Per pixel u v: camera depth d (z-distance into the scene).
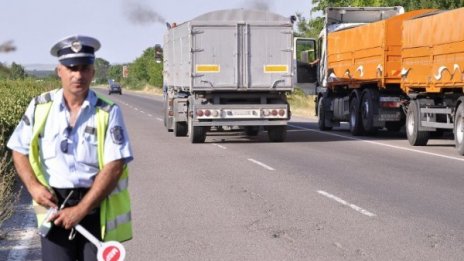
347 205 10.59
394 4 40.69
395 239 8.30
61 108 4.30
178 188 12.49
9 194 10.32
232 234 8.69
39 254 7.73
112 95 91.12
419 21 20.12
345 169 15.00
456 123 18.08
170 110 26.52
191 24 21.27
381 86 23.20
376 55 23.53
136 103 61.56
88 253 4.34
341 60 26.92
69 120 4.30
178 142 22.30
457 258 7.40
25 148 4.31
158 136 24.89
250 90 21.58
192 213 10.09
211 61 21.38
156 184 12.98
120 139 4.27
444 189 12.05
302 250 7.82
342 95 27.77
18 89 27.95
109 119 4.29
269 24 21.50
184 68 22.66
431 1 39.19
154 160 17.03
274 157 17.58
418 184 12.66
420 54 20.08
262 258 7.48
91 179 4.33
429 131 20.58
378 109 24.16
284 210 10.23
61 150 4.27
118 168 4.25
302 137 24.67
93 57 4.24
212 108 21.34
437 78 18.94
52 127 4.29
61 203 4.32
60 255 4.33
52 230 4.30
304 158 17.30
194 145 21.19
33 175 4.29
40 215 4.36
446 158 17.08
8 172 11.77
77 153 4.28
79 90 4.22
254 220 9.53
